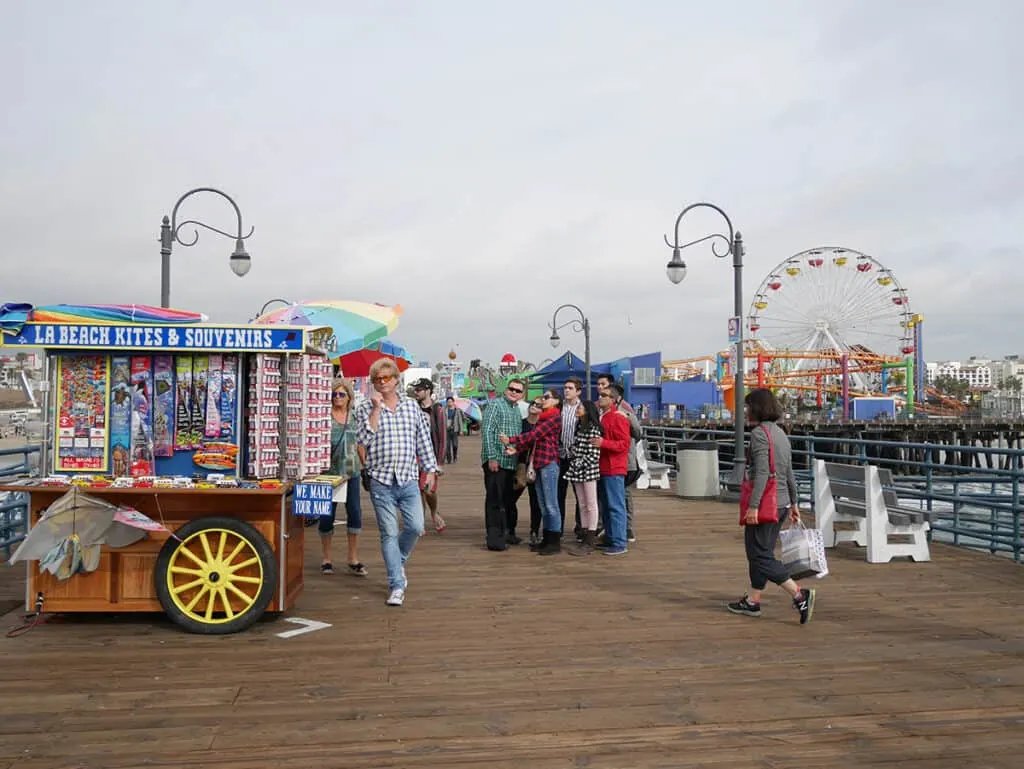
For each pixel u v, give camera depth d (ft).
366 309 33.99
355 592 23.08
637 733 13.02
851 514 29.99
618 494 29.30
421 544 31.78
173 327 18.71
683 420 169.07
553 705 14.24
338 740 12.67
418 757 12.07
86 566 18.45
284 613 20.58
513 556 29.09
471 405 126.00
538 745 12.53
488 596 22.65
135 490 18.30
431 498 34.45
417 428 21.99
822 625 19.63
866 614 20.71
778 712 13.94
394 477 21.36
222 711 13.85
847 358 215.92
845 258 203.51
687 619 20.17
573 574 25.80
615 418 29.37
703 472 48.16
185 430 19.03
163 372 19.01
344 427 25.02
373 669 16.16
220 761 11.89
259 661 16.62
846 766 11.85
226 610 18.61
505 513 32.12
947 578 25.18
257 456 18.92
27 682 15.26
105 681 15.34
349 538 25.54
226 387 19.03
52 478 18.79
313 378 20.38
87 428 18.95
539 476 29.14
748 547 20.20
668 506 44.32
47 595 18.88
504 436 29.58
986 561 28.02
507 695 14.74
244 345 18.76
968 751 12.37
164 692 14.78
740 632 18.99
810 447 41.88
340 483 19.89
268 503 18.98
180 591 18.71
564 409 30.48
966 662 16.72
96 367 19.01
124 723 13.30
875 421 193.16
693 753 12.27
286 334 18.80
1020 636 18.67
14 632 18.43
